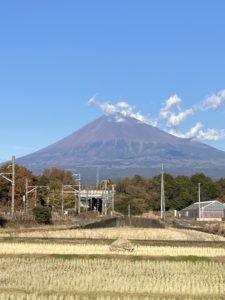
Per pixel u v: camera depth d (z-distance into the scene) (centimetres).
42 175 17650
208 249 4631
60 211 13925
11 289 2856
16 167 13975
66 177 18038
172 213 16125
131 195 17400
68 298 2634
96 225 8431
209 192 18050
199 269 3566
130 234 6606
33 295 2675
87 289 2889
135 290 2877
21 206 12988
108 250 4425
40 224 8669
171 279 3167
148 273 3378
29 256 4016
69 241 5178
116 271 3431
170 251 4438
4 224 7756
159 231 7131
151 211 16850
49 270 3447
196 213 14388
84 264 3706
